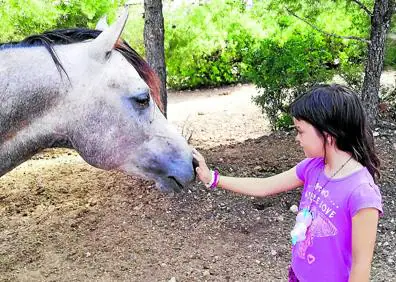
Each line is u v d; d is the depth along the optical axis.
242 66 10.19
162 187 2.88
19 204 4.73
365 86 5.66
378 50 5.46
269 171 5.00
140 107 2.70
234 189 2.51
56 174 5.39
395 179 4.76
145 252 3.91
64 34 2.76
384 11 5.32
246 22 10.37
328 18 9.43
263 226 4.22
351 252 2.02
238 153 5.51
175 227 4.21
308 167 2.21
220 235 4.11
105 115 2.66
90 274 3.68
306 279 2.10
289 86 6.35
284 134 6.21
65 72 2.61
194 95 9.96
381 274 3.58
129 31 9.15
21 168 5.72
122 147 2.73
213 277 3.61
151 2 4.88
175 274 3.65
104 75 2.63
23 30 7.59
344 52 9.33
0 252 3.97
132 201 4.58
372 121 5.72
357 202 1.92
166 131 2.82
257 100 6.52
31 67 2.62
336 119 1.91
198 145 6.24
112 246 4.00
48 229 4.27
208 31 10.30
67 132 2.70
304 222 2.08
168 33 10.20
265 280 3.58
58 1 8.37
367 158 1.98
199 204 4.49
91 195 4.80
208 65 10.38
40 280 3.62
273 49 6.35
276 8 5.75
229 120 7.76
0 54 2.64
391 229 4.10
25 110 2.63
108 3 8.77
